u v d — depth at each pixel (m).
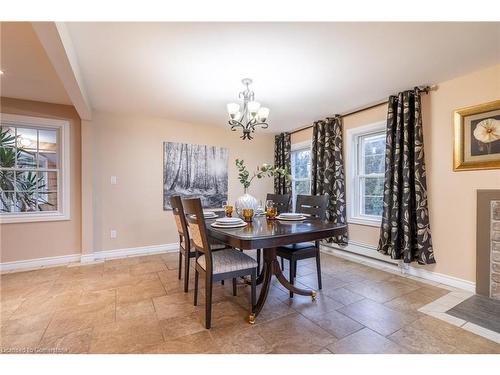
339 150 3.82
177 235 4.25
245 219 2.46
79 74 2.38
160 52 2.10
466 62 2.29
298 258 2.52
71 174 3.52
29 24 1.77
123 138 3.83
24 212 3.33
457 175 2.62
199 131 4.47
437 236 2.77
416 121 2.82
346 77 2.59
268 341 1.72
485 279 2.40
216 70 2.42
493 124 2.37
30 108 3.29
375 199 3.56
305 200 3.03
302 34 1.86
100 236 3.69
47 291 2.52
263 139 5.22
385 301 2.32
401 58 2.21
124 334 1.79
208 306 1.88
